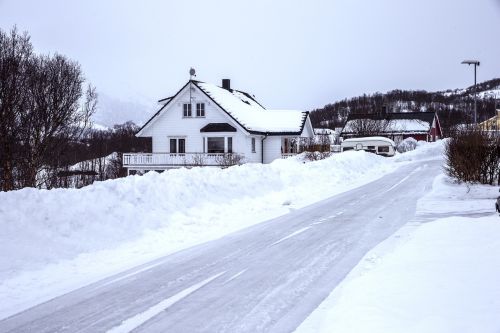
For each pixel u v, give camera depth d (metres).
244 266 8.34
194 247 9.88
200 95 38.59
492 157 17.77
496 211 12.49
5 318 6.14
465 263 6.93
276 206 15.12
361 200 16.25
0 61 20.84
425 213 12.96
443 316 5.01
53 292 7.16
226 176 16.84
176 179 14.51
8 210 9.73
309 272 7.85
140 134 40.28
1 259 8.32
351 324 5.23
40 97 22.98
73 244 9.59
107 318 6.05
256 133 38.03
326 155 38.16
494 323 4.64
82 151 42.47
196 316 6.05
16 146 21.67
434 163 35.16
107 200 11.58
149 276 7.86
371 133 62.91
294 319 5.83
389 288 6.20
